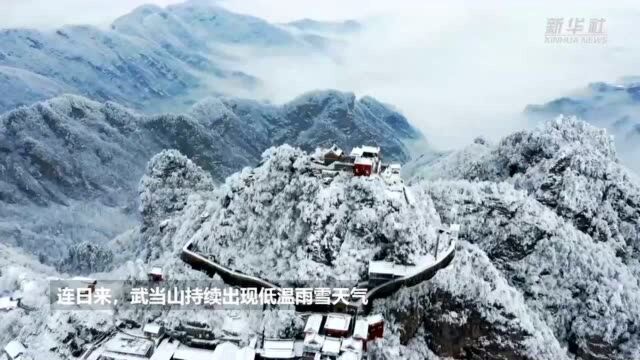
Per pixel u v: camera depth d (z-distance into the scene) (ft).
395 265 495.41
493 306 502.79
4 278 577.02
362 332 444.55
